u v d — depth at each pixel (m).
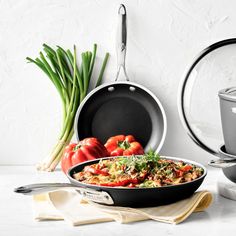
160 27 2.07
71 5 2.05
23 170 2.04
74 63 2.01
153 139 2.12
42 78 2.09
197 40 2.08
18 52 2.07
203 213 1.54
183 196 1.51
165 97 2.12
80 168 1.69
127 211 1.47
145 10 2.05
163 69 2.10
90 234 1.38
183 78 2.07
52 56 2.02
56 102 2.10
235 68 2.10
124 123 2.13
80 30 2.06
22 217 1.51
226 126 1.66
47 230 1.41
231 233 1.38
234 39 2.06
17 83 2.09
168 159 1.75
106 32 2.06
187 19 2.06
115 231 1.40
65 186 1.46
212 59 2.09
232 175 1.63
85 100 2.04
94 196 1.48
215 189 1.79
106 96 2.10
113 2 2.04
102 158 1.75
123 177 1.52
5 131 2.11
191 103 2.12
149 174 1.54
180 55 2.09
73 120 2.06
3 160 2.13
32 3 2.04
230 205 1.62
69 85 2.05
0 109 2.10
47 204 1.59
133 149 1.96
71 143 2.11
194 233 1.38
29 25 2.05
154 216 1.44
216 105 2.12
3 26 2.05
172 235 1.37
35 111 2.11
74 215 1.48
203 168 1.62
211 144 2.13
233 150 1.66
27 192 1.40
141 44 2.08
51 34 2.06
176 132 2.13
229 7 2.06
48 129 2.12
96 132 2.12
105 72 2.10
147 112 2.12
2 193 1.74
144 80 2.11
